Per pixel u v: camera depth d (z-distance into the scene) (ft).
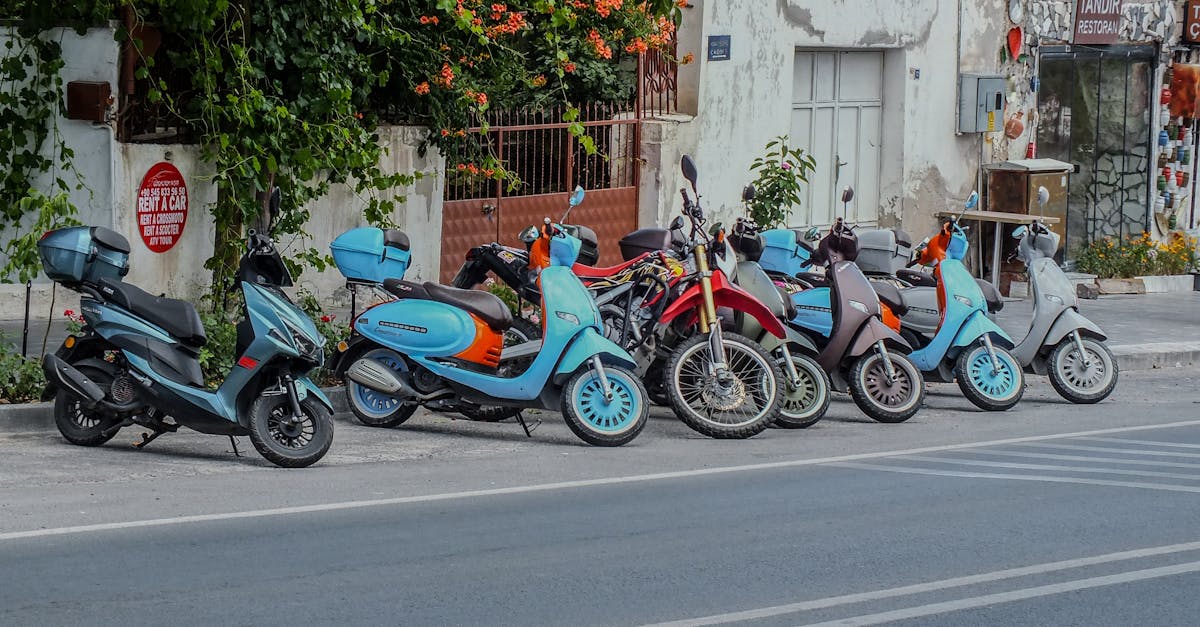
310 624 23.22
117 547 27.25
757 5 73.00
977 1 84.74
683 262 42.96
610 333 42.60
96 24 51.83
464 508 31.55
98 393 35.42
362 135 56.75
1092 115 91.20
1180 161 94.63
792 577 26.84
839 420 45.73
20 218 52.03
